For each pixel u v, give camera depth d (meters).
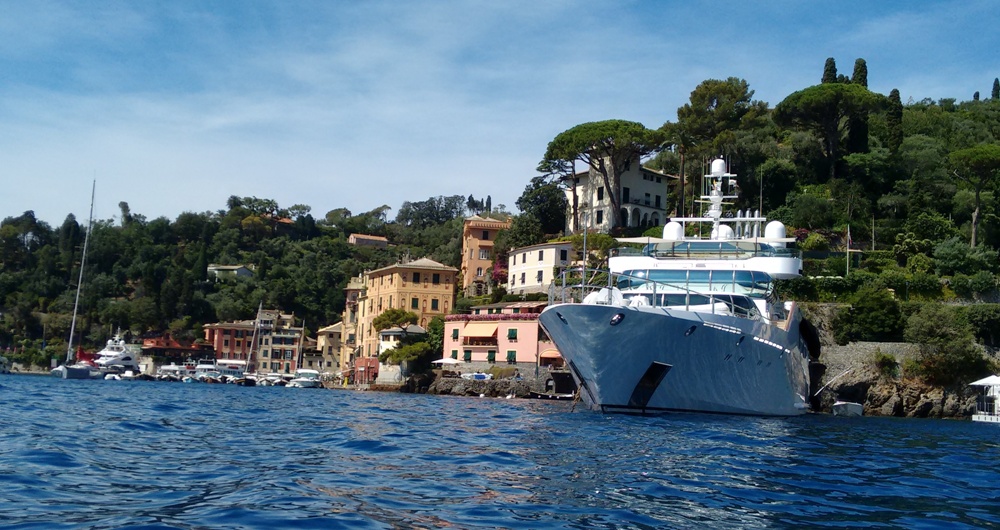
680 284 39.50
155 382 107.62
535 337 83.38
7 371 123.38
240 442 22.91
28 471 16.61
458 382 81.81
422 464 18.92
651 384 34.62
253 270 162.50
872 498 16.45
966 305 70.25
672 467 19.47
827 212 88.44
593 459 20.42
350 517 13.02
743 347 35.84
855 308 70.69
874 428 39.84
